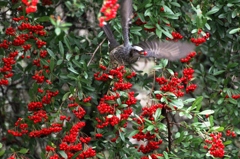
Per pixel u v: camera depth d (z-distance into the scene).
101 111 7.27
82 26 9.63
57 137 7.65
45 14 8.45
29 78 8.77
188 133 8.37
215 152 7.08
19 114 9.61
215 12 7.91
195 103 7.38
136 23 7.93
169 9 7.62
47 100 7.57
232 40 8.74
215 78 8.67
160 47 6.73
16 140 9.38
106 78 7.49
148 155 7.55
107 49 8.12
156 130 7.35
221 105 8.46
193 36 7.90
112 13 5.67
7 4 8.33
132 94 7.46
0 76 7.70
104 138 7.96
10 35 7.72
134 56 6.73
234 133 8.18
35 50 7.88
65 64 7.98
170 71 7.50
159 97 7.48
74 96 7.45
